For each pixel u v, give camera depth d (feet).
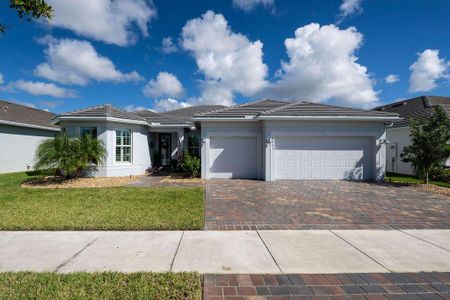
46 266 13.23
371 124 46.03
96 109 50.55
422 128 41.37
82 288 11.04
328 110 46.55
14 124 59.88
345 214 23.48
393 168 61.16
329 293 10.83
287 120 45.19
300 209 25.26
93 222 20.11
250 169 48.32
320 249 15.49
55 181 43.91
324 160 46.37
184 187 37.81
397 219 21.98
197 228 19.17
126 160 52.95
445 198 30.66
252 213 23.73
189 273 12.30
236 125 47.85
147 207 25.08
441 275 12.43
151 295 10.59
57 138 42.29
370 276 12.30
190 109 84.89
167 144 67.05
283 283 11.62
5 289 10.92
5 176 51.52
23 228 18.86
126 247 15.67
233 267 13.14
